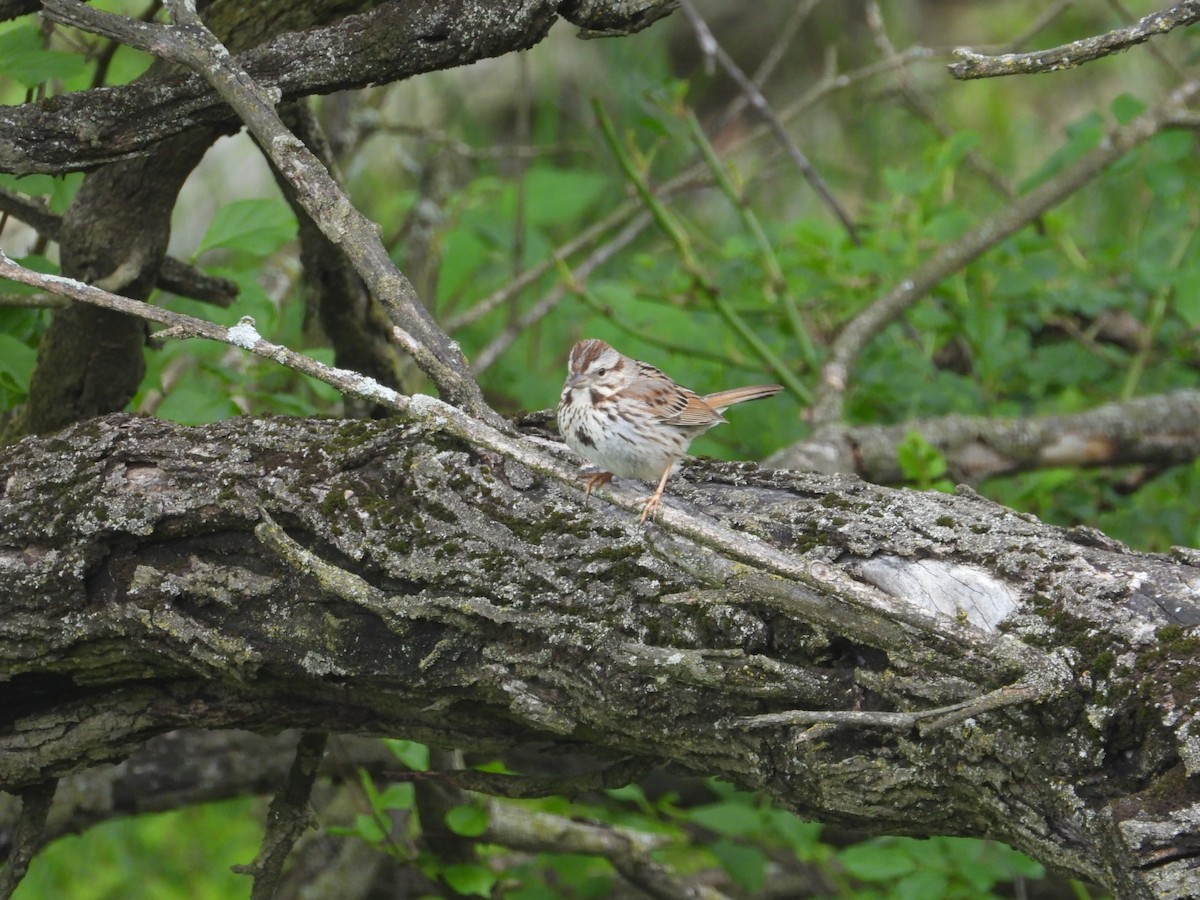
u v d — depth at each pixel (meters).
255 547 6.78
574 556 6.41
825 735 5.91
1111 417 12.54
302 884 11.79
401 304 6.99
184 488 6.80
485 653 6.45
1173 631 5.42
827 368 12.41
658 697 6.20
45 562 6.79
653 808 12.12
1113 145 12.94
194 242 17.78
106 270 8.40
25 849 7.78
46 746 7.30
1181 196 14.40
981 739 5.51
